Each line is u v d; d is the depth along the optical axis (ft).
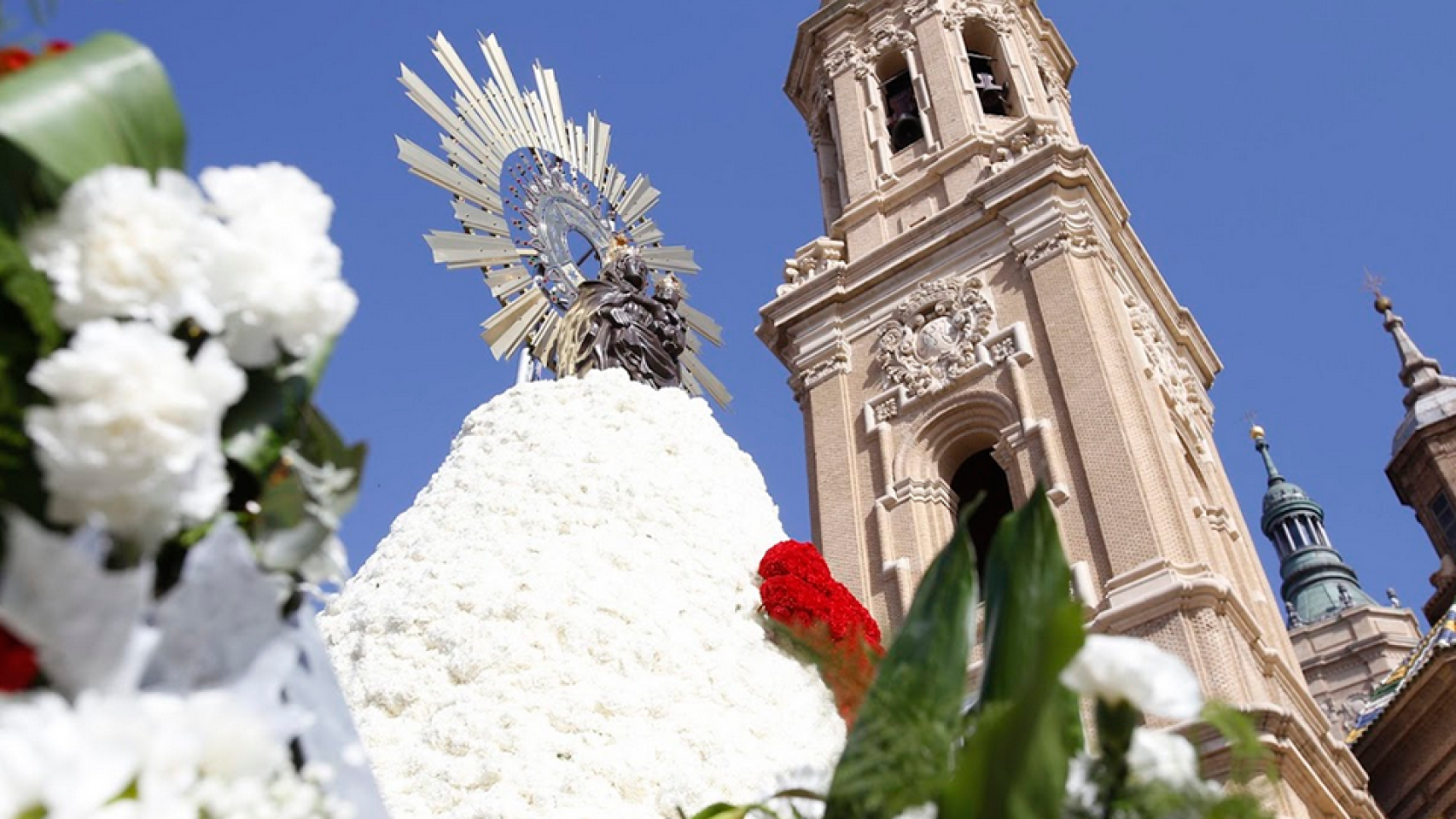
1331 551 201.67
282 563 14.05
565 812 41.32
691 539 53.57
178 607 12.39
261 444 14.29
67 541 11.83
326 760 14.78
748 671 48.49
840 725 49.52
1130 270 103.50
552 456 56.08
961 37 120.98
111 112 13.66
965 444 93.97
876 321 102.17
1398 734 103.45
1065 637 12.69
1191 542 78.54
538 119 94.94
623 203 98.22
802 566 53.11
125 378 12.01
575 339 70.64
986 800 12.75
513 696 44.86
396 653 48.11
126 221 12.92
